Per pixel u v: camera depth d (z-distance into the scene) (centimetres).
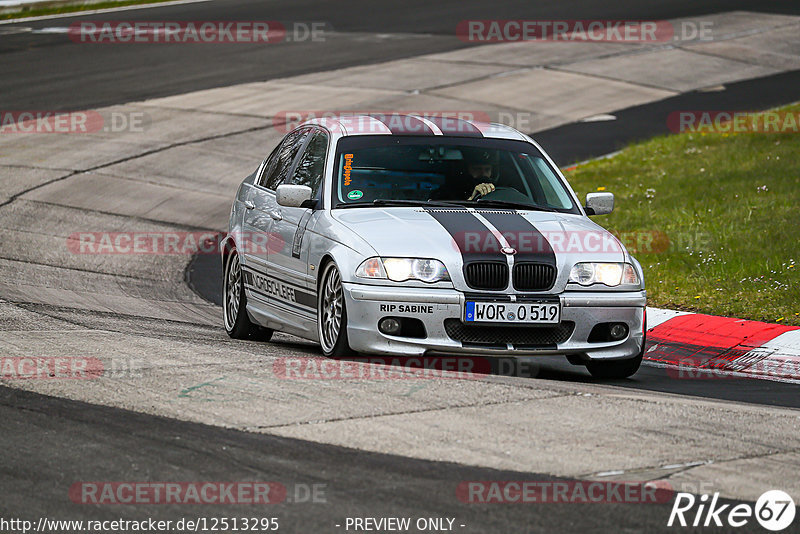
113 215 5219
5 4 11419
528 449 1820
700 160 5741
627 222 4641
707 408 2144
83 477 1655
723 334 3209
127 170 5991
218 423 1934
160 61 8869
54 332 2848
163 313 3538
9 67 8619
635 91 7962
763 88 8012
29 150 6309
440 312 2464
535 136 6769
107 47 9475
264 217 3044
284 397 2120
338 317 2589
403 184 2781
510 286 2491
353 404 2075
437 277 2477
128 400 2086
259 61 8881
